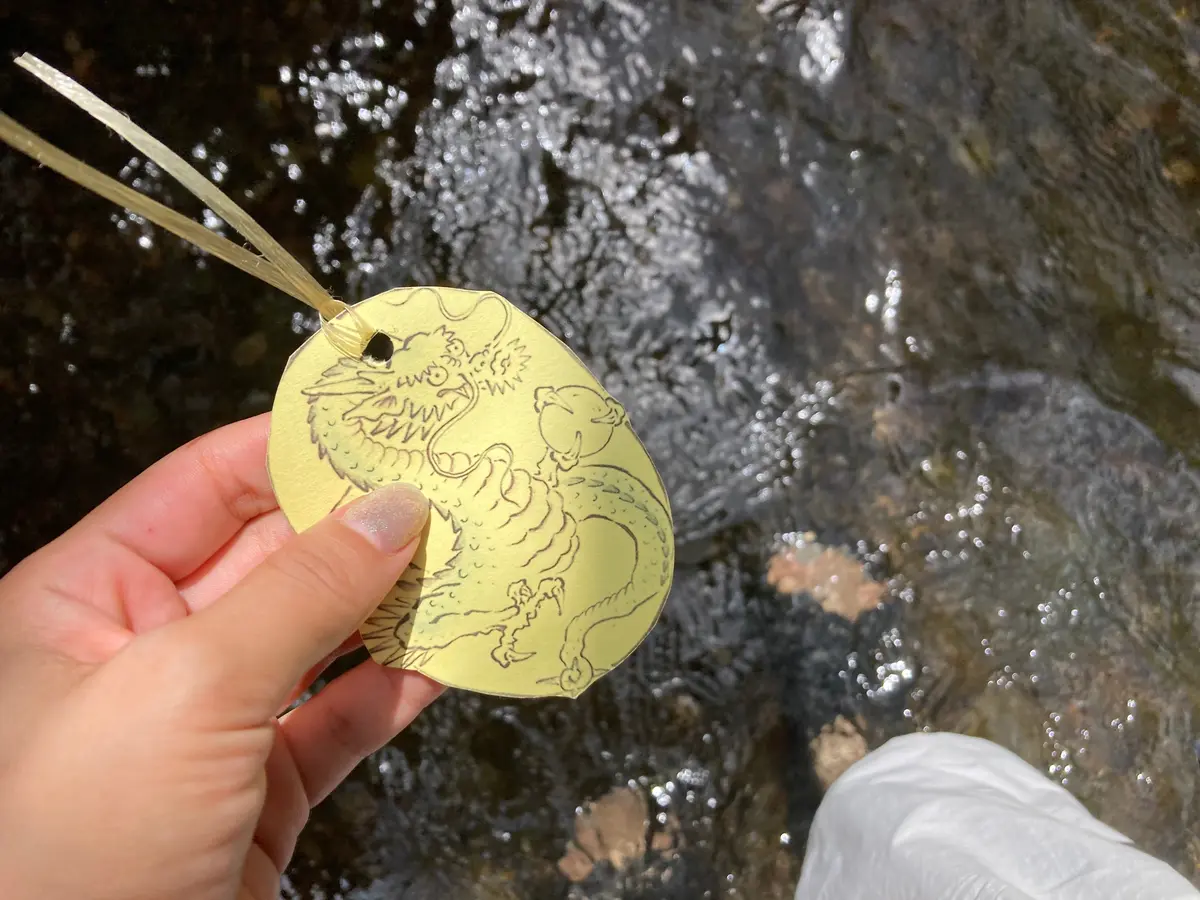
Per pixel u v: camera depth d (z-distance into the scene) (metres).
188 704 0.44
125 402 1.02
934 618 0.96
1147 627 0.94
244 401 1.02
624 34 1.06
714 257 1.03
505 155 1.05
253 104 1.04
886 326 1.01
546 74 1.06
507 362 0.50
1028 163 1.02
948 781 0.81
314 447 0.50
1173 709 0.92
